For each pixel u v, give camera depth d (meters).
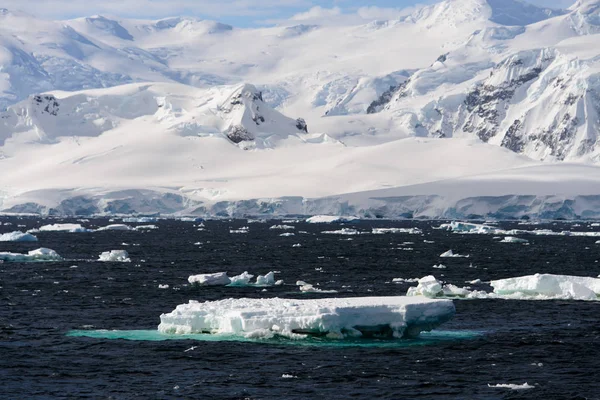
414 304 140.00
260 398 110.06
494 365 126.81
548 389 114.38
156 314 171.62
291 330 141.00
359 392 112.81
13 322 160.50
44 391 112.75
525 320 162.50
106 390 113.25
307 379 118.50
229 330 142.88
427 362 127.69
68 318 165.88
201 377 119.38
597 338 145.50
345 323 139.25
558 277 194.75
